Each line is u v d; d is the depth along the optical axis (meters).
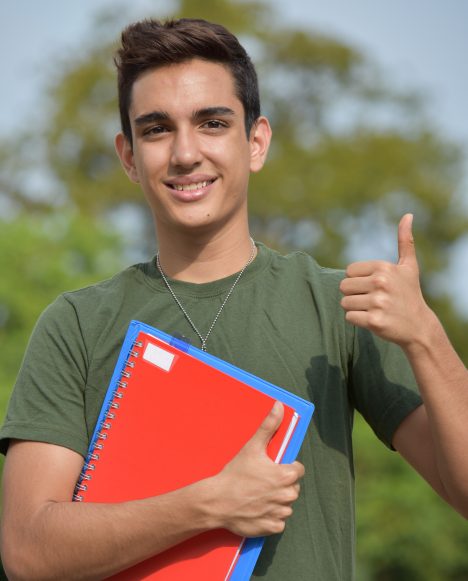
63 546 2.86
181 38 3.16
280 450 2.83
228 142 3.17
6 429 3.12
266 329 3.14
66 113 30.14
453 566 15.55
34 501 2.98
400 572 15.66
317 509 3.00
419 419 3.03
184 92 3.13
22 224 15.88
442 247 30.11
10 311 14.56
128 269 3.34
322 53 30.67
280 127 30.81
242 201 3.26
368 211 29.27
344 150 29.64
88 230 16.52
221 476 2.79
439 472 2.91
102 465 2.98
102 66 30.61
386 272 2.84
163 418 2.97
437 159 30.38
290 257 3.32
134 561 2.84
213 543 2.86
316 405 3.06
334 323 3.15
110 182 28.72
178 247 3.25
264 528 2.76
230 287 3.21
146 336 3.05
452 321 28.56
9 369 13.93
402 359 3.10
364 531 15.34
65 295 3.32
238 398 2.93
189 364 2.99
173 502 2.79
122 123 3.39
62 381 3.15
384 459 15.70
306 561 2.95
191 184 3.15
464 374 2.88
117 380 3.05
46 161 30.27
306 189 28.55
